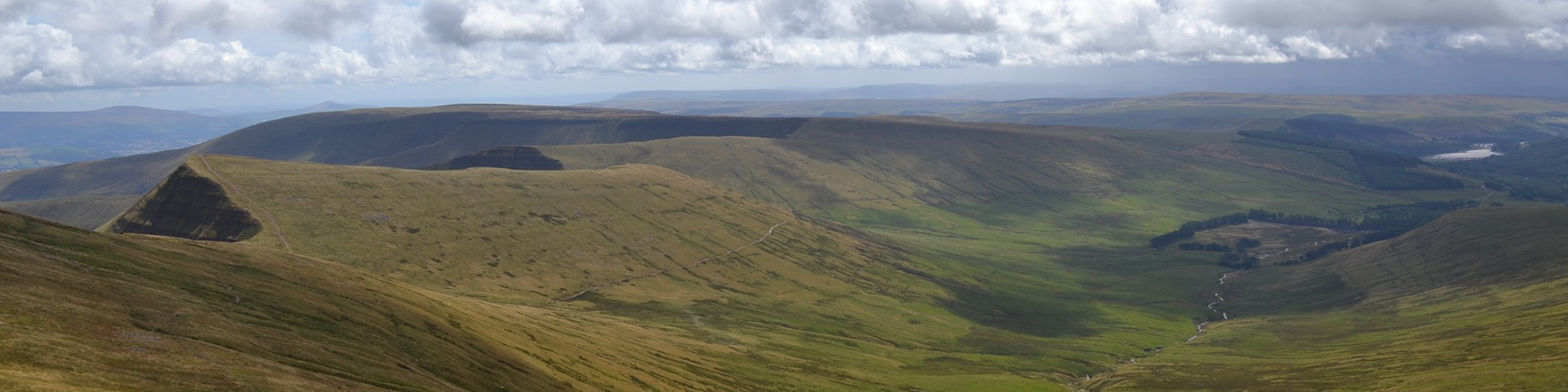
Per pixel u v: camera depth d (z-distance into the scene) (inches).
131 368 2972.4
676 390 6328.7
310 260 6550.2
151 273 4670.3
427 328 5408.5
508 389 4707.2
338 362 3951.8
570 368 5767.7
